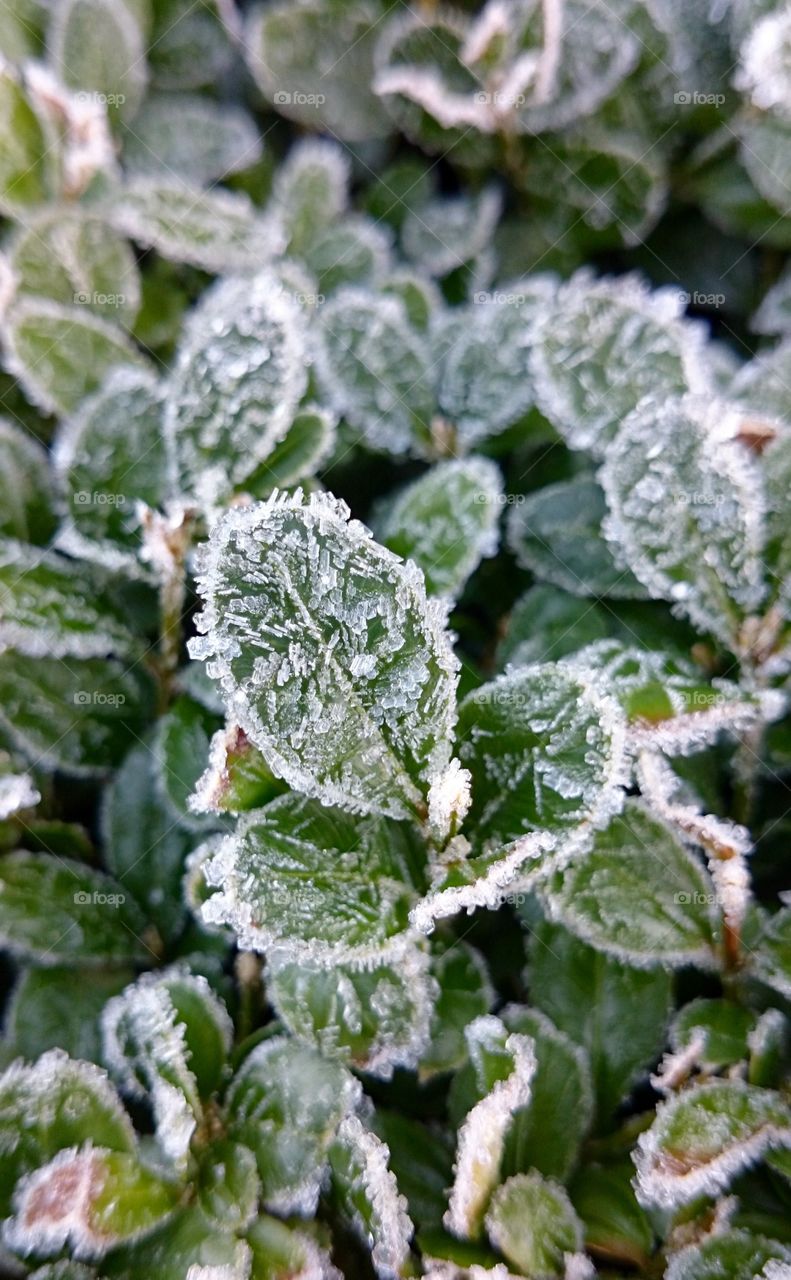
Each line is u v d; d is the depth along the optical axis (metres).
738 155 0.13
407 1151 0.10
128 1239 0.09
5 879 0.10
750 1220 0.09
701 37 0.13
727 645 0.10
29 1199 0.09
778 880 0.11
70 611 0.11
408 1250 0.09
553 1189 0.09
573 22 0.12
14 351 0.11
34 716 0.11
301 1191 0.09
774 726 0.11
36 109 0.12
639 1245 0.09
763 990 0.10
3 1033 0.10
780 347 0.12
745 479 0.10
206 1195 0.09
